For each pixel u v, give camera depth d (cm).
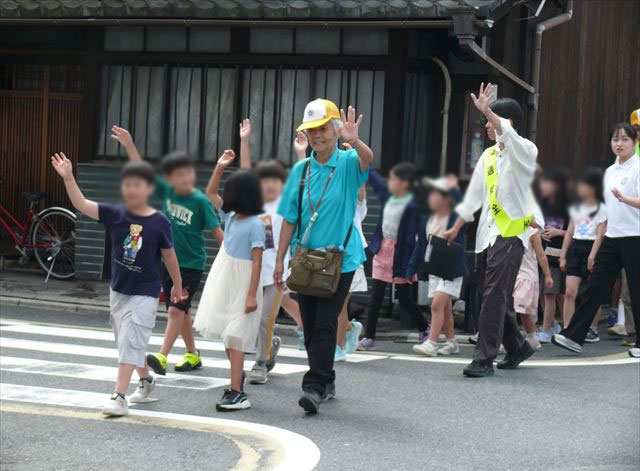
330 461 1197
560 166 1652
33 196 2808
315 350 1429
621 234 1916
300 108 2564
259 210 1450
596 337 2169
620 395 1579
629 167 1933
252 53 2592
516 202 1681
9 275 2820
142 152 2680
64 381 1617
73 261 2783
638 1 3012
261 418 1399
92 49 2709
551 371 1767
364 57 2505
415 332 2259
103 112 2712
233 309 1445
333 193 1416
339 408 1463
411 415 1430
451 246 1891
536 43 2600
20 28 2891
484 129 2597
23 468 1165
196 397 1521
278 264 1452
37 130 2930
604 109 2944
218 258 1473
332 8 2295
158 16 2417
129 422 1368
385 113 2486
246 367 1761
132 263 1382
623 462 1221
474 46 2202
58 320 2294
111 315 1416
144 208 1386
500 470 1180
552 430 1362
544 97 2691
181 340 2072
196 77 2645
